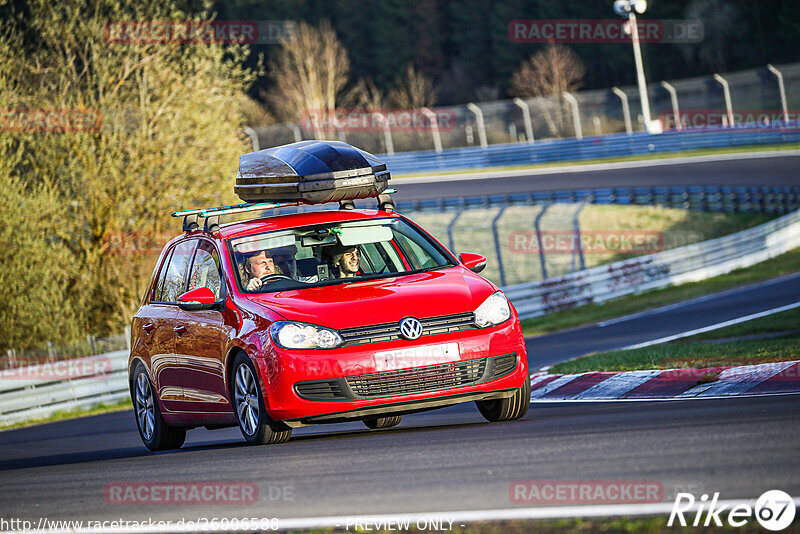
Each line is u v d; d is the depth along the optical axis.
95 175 91.12
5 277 82.44
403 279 28.92
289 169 31.11
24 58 92.81
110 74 94.38
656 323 82.12
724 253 119.94
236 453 26.52
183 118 93.38
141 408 35.19
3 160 86.25
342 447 25.44
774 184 148.88
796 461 18.16
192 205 94.88
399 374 26.55
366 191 31.53
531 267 131.12
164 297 33.91
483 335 27.31
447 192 169.50
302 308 27.33
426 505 17.28
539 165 193.00
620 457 19.91
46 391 71.56
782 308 77.62
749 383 32.16
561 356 65.75
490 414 29.42
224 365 28.80
